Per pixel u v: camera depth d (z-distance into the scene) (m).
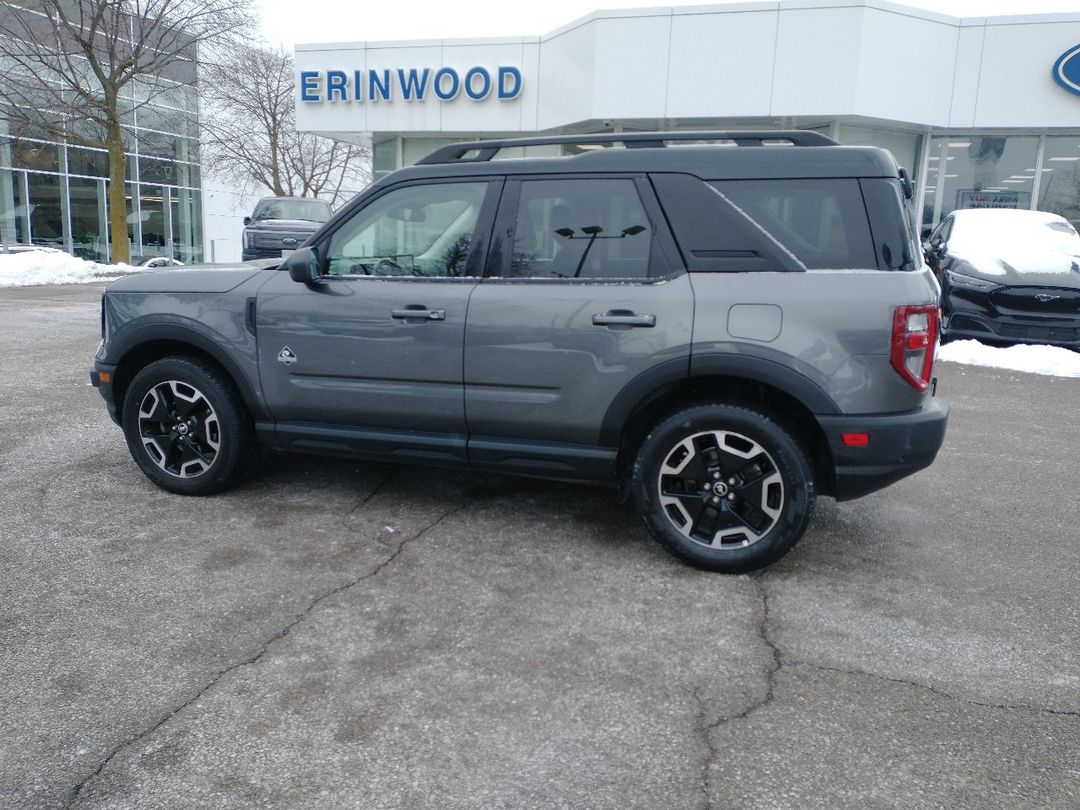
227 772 2.38
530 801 2.28
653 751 2.51
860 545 4.20
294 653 3.02
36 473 4.96
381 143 18.80
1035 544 4.26
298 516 4.38
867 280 3.48
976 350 9.67
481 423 4.04
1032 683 2.92
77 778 2.34
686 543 3.78
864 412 3.49
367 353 4.14
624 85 14.58
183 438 4.61
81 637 3.10
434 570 3.76
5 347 9.48
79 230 28.66
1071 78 13.93
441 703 2.73
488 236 4.01
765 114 14.06
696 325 3.62
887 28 13.55
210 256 34.78
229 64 31.14
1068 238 10.54
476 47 16.08
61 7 24.06
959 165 15.58
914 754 2.51
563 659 3.02
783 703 2.77
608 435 3.84
